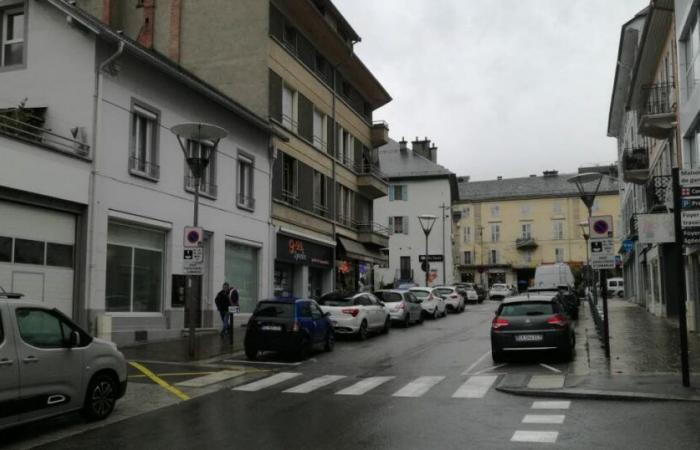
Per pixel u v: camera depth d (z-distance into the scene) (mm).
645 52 26172
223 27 27141
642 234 11305
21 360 8000
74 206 16391
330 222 32875
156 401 10867
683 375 10883
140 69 18859
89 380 9086
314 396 11250
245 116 24172
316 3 31562
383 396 11133
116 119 17828
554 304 15555
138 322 18688
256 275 25844
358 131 37969
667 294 27391
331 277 32812
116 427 8898
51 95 17469
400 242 64125
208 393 11672
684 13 19500
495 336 15375
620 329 22812
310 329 16906
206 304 22219
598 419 8859
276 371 14539
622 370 13141
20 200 14805
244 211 24656
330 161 33156
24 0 17922
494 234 90375
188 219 21047
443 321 30438
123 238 18422
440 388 11859
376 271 63781
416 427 8586
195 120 21672
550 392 10750
